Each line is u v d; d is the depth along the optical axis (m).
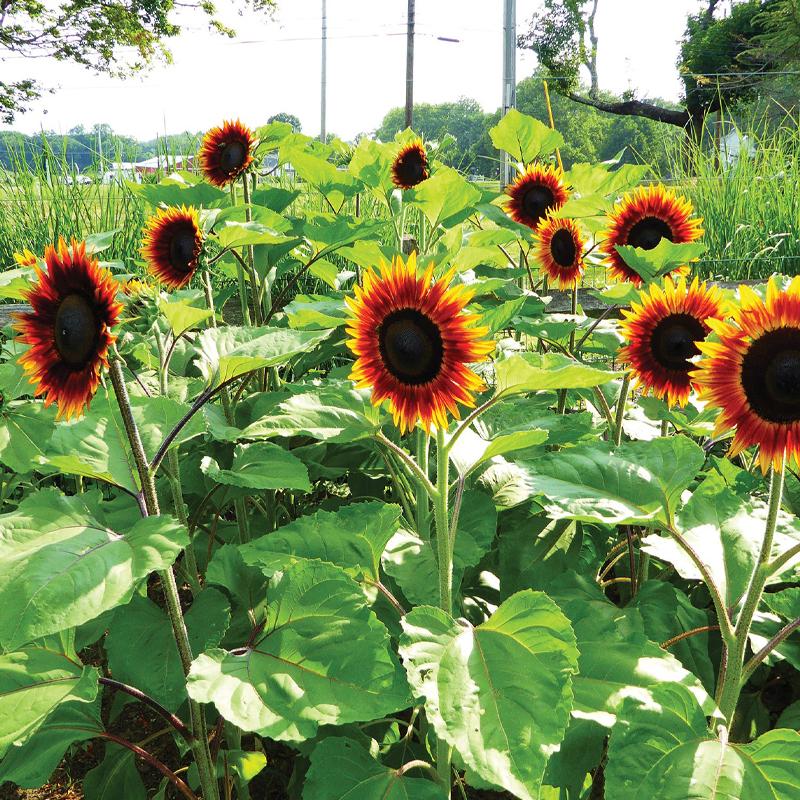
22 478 3.21
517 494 2.62
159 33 22.92
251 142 3.88
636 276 3.24
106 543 1.51
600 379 1.70
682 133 9.11
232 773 2.19
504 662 1.60
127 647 2.02
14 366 2.72
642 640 2.01
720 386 1.64
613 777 1.55
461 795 2.36
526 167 4.36
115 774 2.16
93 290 1.50
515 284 3.73
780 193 7.64
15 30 20.98
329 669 1.64
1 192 6.10
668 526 1.83
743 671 1.81
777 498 1.70
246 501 3.16
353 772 1.80
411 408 1.80
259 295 3.45
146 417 1.92
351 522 2.03
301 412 1.95
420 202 3.48
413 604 2.16
